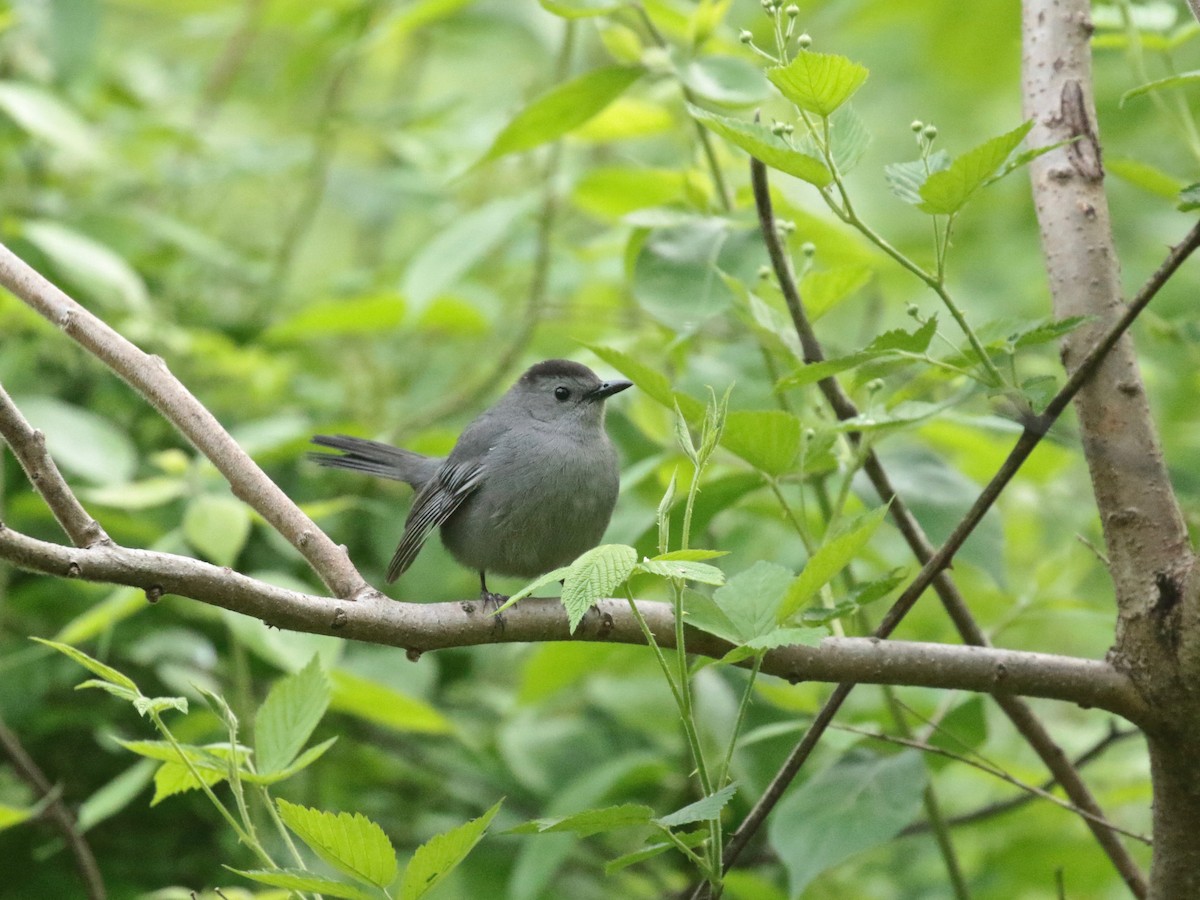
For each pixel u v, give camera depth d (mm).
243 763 6469
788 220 8914
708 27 8836
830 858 7176
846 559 5504
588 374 10023
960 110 16078
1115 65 13727
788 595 5535
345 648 11461
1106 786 10867
